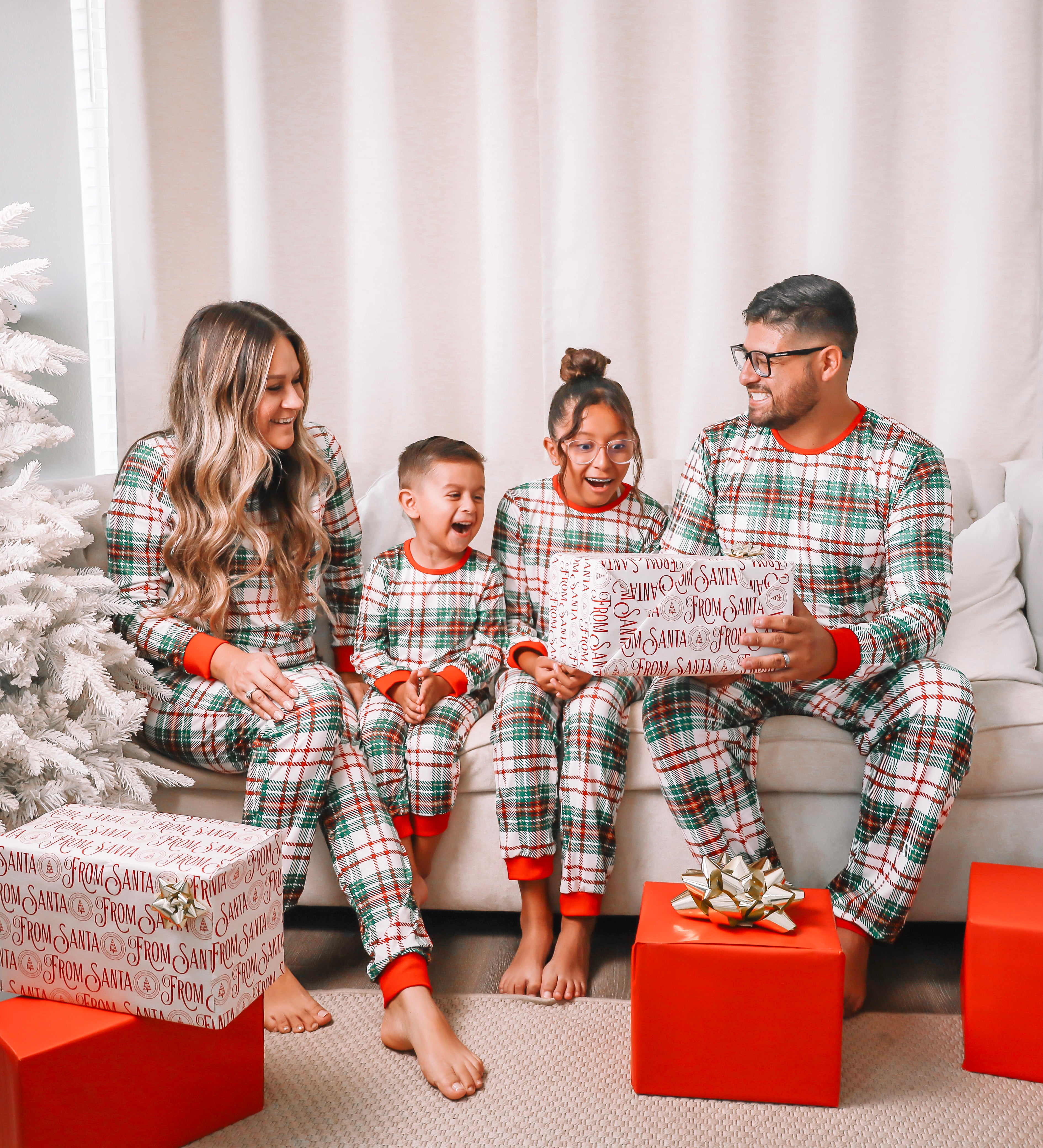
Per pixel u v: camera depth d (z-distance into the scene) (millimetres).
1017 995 1038
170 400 1398
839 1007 986
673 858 1325
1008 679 1409
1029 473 1644
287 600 1390
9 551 1198
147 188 1947
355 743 1303
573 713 1305
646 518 1549
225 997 916
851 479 1332
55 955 956
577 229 1902
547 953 1271
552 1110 1007
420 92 1942
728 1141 955
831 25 1823
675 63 1878
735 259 1895
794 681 1229
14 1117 862
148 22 1922
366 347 1997
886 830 1191
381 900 1162
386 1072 1076
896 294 1876
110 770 1229
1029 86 1792
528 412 1987
